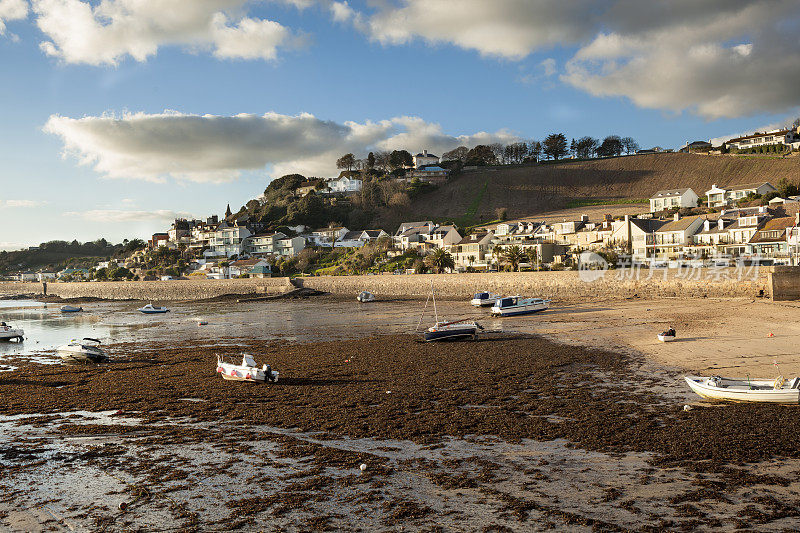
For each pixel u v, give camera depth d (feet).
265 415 80.64
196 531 44.62
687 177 637.30
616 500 48.08
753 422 68.80
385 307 271.90
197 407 86.63
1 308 394.73
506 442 65.26
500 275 299.17
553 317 195.42
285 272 482.28
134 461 61.98
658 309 196.24
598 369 105.91
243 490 52.70
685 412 74.95
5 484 56.03
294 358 131.64
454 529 43.60
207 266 528.22
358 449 64.23
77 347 135.23
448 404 84.07
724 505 46.24
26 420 81.87
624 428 68.85
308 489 52.54
